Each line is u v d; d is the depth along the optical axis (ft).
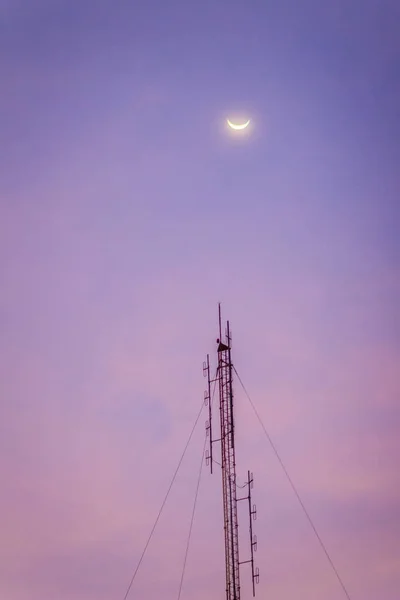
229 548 92.38
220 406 99.25
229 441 96.89
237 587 91.04
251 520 96.27
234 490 95.04
